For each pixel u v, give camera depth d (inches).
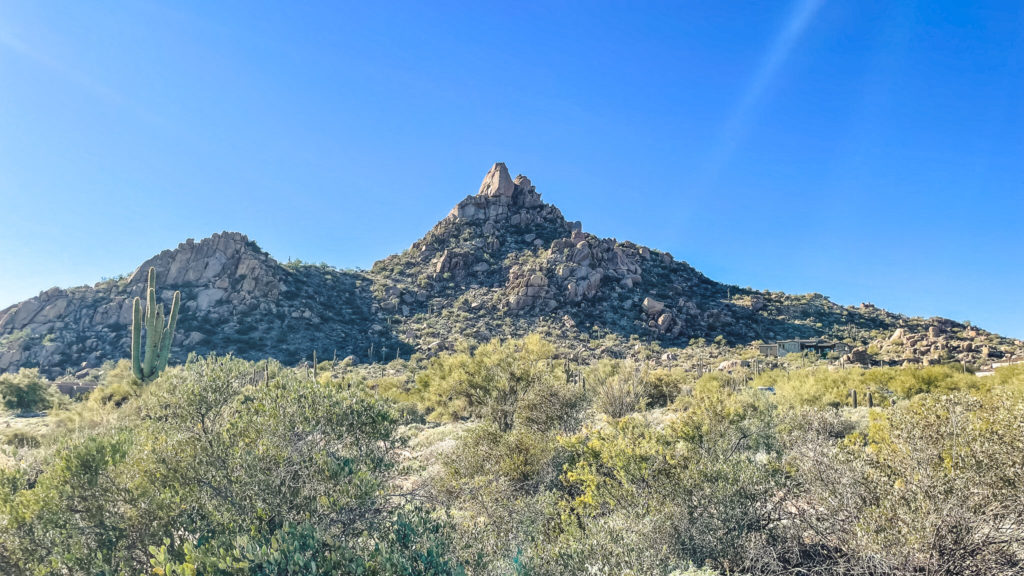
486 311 4229.8
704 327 4266.7
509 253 5167.3
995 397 241.8
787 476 259.8
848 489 225.9
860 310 5103.3
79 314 3713.1
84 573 207.5
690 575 203.6
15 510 219.9
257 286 4062.5
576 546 236.5
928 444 224.4
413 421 991.6
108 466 231.1
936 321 4330.7
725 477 258.1
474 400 845.2
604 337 3836.1
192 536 217.0
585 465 320.5
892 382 1127.6
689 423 331.3
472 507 321.7
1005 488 203.3
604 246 5078.7
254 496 208.7
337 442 243.3
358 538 206.8
